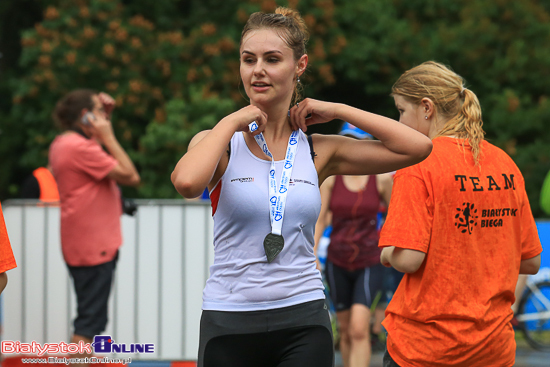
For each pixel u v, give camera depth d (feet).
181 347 64.54
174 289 64.75
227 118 26.02
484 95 163.12
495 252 31.73
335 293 56.08
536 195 150.20
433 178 31.17
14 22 168.86
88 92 56.44
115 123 147.13
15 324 63.98
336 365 71.26
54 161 53.93
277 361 27.07
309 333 26.53
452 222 31.04
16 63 168.66
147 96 147.64
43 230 64.34
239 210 25.98
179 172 24.94
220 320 26.27
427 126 34.35
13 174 164.55
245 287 26.13
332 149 28.91
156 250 64.95
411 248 30.81
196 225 65.05
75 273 53.72
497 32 162.71
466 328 30.81
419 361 31.27
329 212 57.62
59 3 155.02
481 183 31.55
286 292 26.22
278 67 26.61
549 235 86.63
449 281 30.96
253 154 26.89
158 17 154.71
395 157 28.45
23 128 155.12
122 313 64.59
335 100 171.53
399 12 170.91
